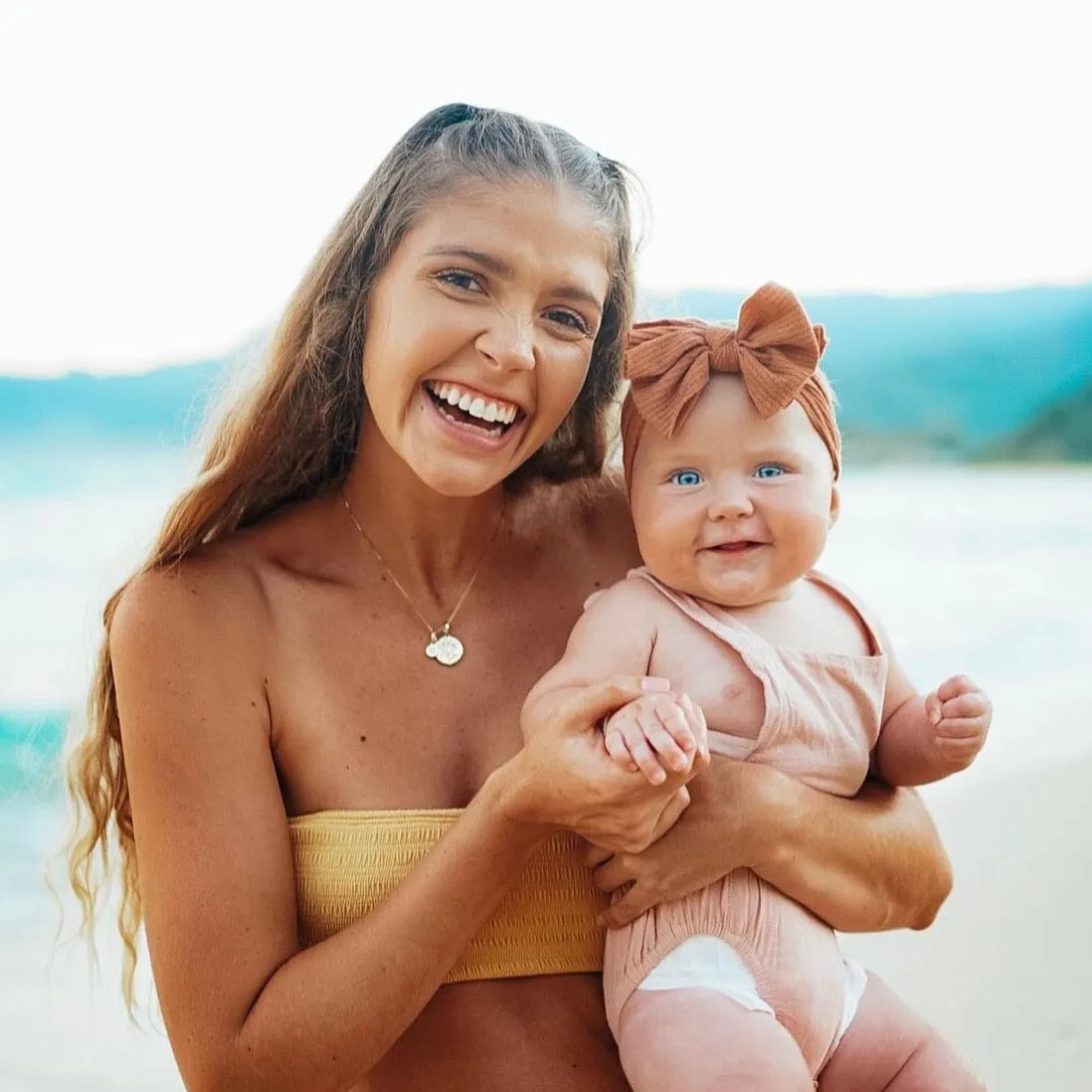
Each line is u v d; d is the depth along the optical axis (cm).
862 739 182
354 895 171
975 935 450
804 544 174
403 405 176
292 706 177
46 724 788
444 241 171
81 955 520
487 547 201
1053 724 761
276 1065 154
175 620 171
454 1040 170
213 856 162
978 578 1159
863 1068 173
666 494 175
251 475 190
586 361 182
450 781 179
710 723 174
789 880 169
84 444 1261
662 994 161
